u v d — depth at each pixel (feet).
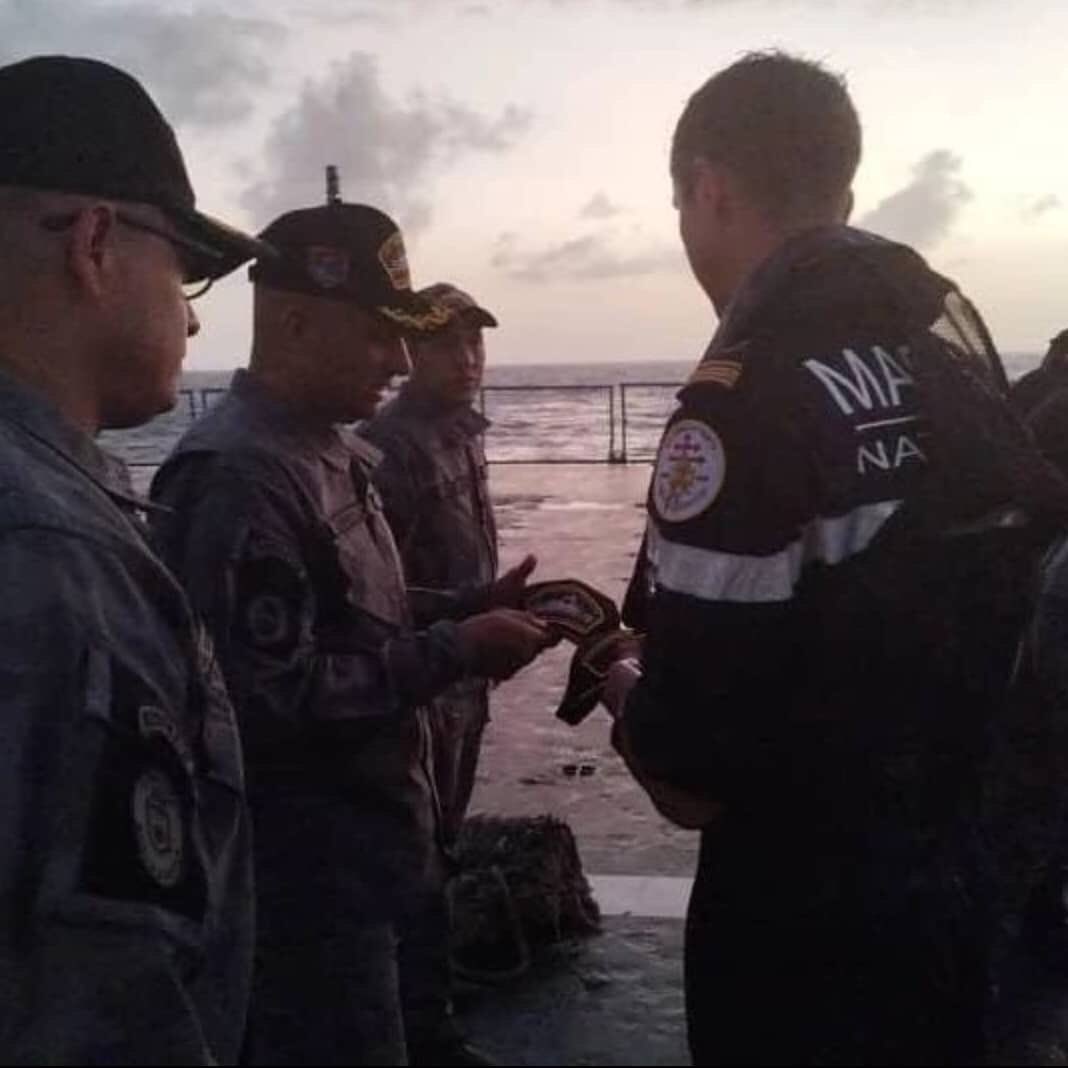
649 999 12.45
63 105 6.20
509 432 79.92
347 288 9.05
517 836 14.05
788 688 6.16
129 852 5.07
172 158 6.56
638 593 8.14
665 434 6.29
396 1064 6.37
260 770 8.54
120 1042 4.84
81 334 6.27
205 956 5.57
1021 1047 9.80
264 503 8.48
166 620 5.94
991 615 6.40
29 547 5.44
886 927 6.24
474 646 8.79
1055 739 11.10
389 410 14.24
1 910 5.09
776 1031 6.49
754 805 6.41
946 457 6.14
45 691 5.25
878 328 6.19
